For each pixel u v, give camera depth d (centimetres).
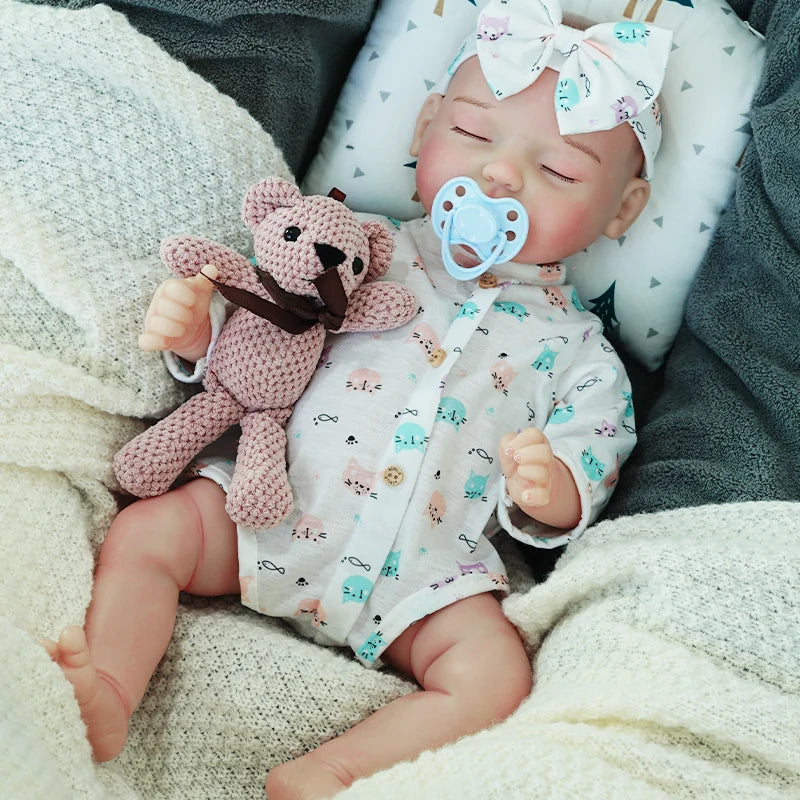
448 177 133
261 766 108
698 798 88
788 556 99
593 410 134
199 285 113
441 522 122
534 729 93
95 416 118
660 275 151
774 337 134
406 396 126
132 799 96
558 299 143
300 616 121
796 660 96
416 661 118
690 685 94
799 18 137
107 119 125
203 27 132
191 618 116
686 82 145
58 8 125
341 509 120
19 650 89
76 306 116
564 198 130
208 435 121
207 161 128
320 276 112
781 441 124
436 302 134
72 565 108
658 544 105
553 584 110
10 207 118
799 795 92
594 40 128
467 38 144
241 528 118
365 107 153
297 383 121
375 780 91
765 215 136
